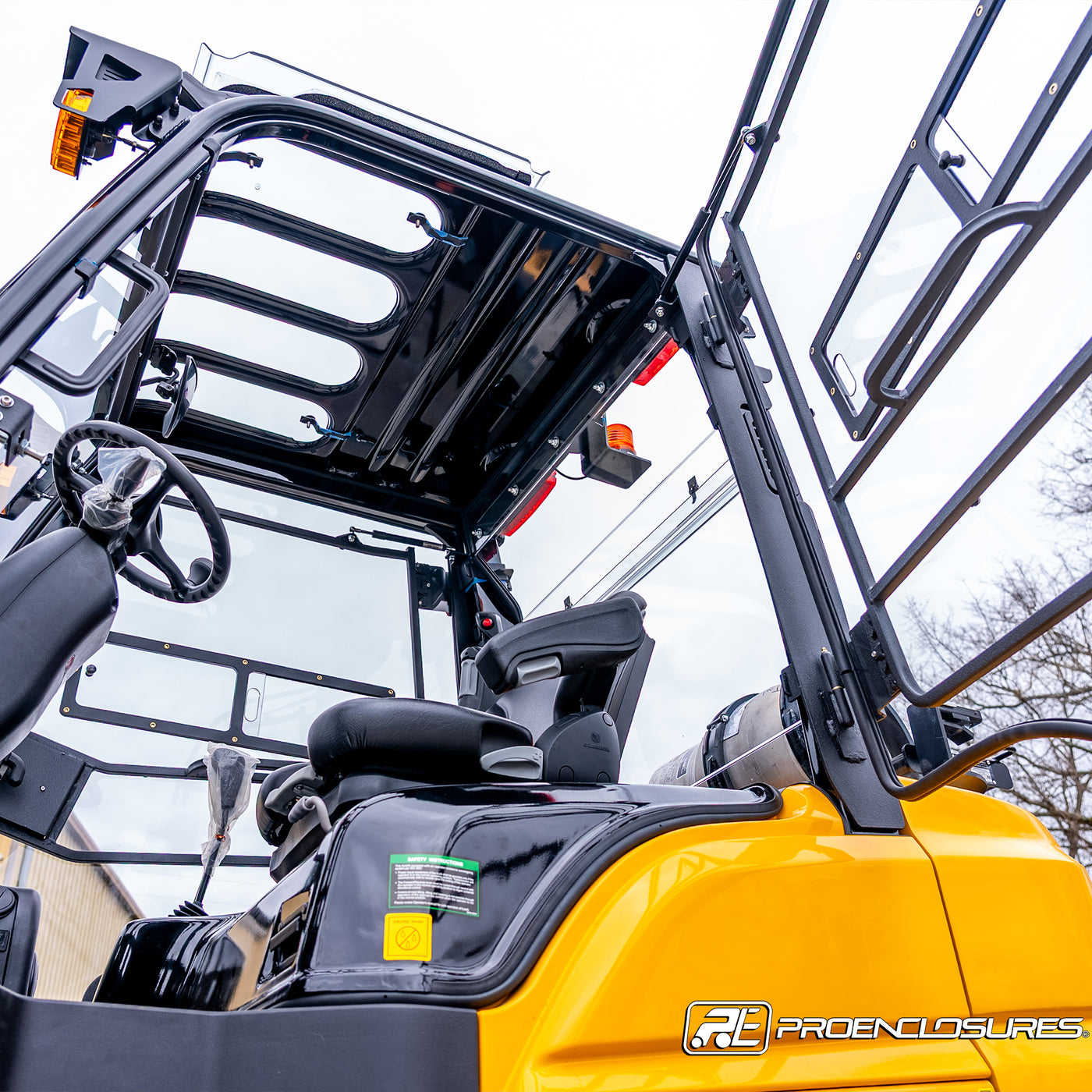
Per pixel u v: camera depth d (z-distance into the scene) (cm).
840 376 155
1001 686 518
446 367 254
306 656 260
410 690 272
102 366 135
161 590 154
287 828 180
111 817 220
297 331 245
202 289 232
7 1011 98
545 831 129
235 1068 102
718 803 137
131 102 160
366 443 276
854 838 139
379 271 232
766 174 183
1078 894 149
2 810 206
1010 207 111
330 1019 104
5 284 148
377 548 285
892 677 139
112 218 147
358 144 194
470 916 118
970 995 134
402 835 122
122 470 133
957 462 167
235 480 272
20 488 163
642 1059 115
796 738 151
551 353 250
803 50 166
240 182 209
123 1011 103
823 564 161
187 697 239
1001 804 159
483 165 215
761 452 179
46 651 124
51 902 209
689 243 198
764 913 127
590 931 119
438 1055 104
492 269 231
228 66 195
